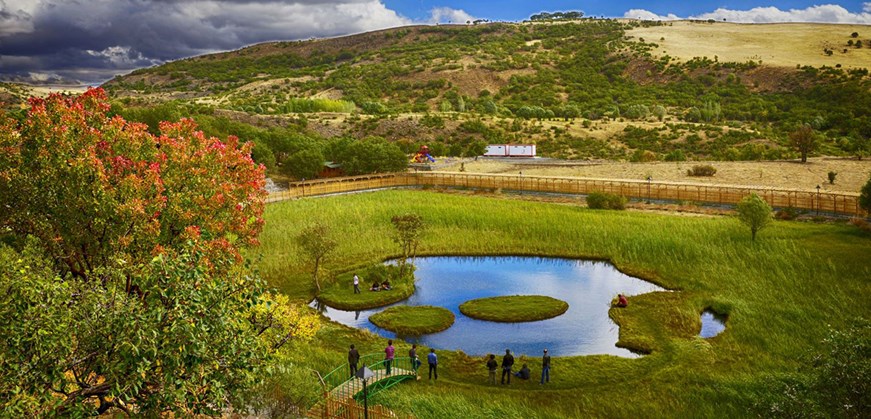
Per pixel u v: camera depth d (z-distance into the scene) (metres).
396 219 45.28
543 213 59.59
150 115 85.75
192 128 27.75
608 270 45.66
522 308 37.19
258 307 16.41
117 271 14.22
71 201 21.02
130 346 11.67
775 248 44.00
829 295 35.22
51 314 11.97
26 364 11.54
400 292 40.41
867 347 16.19
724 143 120.56
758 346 29.95
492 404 24.45
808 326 31.45
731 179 76.94
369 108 170.00
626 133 135.50
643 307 36.66
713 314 35.81
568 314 36.62
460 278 44.25
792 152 104.62
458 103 190.38
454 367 29.02
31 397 11.14
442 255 50.16
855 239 45.56
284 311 21.27
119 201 21.59
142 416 13.16
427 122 140.62
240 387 14.53
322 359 28.84
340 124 141.75
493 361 27.11
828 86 185.88
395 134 136.25
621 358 29.39
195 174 24.66
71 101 24.16
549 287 41.91
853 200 55.94
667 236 49.22
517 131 139.12
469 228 55.97
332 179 77.38
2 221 21.38
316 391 22.84
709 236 48.53
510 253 49.97
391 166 88.56
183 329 12.43
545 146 127.44
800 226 51.41
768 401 22.14
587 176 84.38
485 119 147.38
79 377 12.71
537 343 32.38
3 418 10.78
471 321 35.72
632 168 89.31
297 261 46.72
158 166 23.06
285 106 168.62
